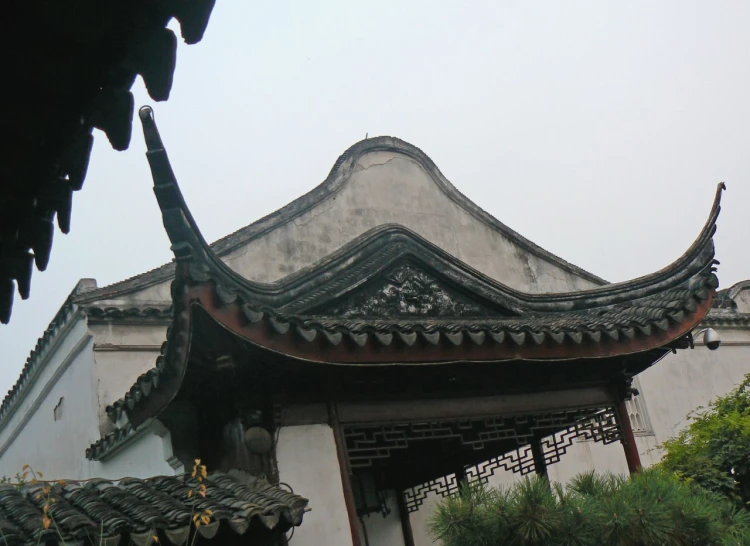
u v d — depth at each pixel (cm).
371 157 1311
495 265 1371
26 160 319
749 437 1071
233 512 612
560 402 862
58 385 1411
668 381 1911
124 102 303
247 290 739
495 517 648
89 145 320
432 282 901
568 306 988
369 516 1123
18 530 555
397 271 878
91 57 285
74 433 1302
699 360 1988
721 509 721
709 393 1958
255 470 690
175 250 585
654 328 827
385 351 702
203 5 270
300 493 693
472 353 741
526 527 633
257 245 1166
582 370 866
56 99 298
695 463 1077
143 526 565
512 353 761
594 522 643
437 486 1217
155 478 692
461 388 809
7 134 308
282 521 629
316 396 732
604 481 720
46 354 1432
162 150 562
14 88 293
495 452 1020
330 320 784
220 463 748
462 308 910
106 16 269
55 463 1412
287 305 797
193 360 656
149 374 698
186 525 584
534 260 1430
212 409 757
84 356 1268
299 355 660
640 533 638
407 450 1053
